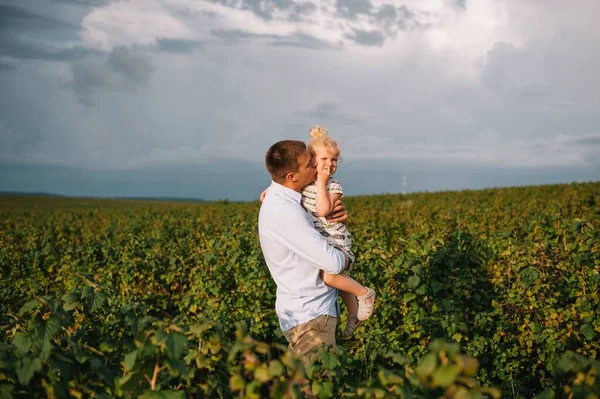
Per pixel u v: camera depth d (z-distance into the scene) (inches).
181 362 114.5
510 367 232.7
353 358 201.0
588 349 219.3
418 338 254.2
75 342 135.5
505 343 242.2
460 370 92.0
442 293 265.3
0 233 663.8
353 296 172.6
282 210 148.8
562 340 221.8
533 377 233.3
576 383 105.8
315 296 153.6
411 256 267.4
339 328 251.3
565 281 263.1
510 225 530.0
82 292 151.6
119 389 122.0
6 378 121.3
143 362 128.0
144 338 115.3
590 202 797.9
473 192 1352.1
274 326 263.3
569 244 289.3
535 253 269.1
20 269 469.7
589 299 234.7
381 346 213.0
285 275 153.9
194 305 311.7
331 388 118.9
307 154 151.4
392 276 263.0
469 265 294.2
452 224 457.1
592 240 271.3
